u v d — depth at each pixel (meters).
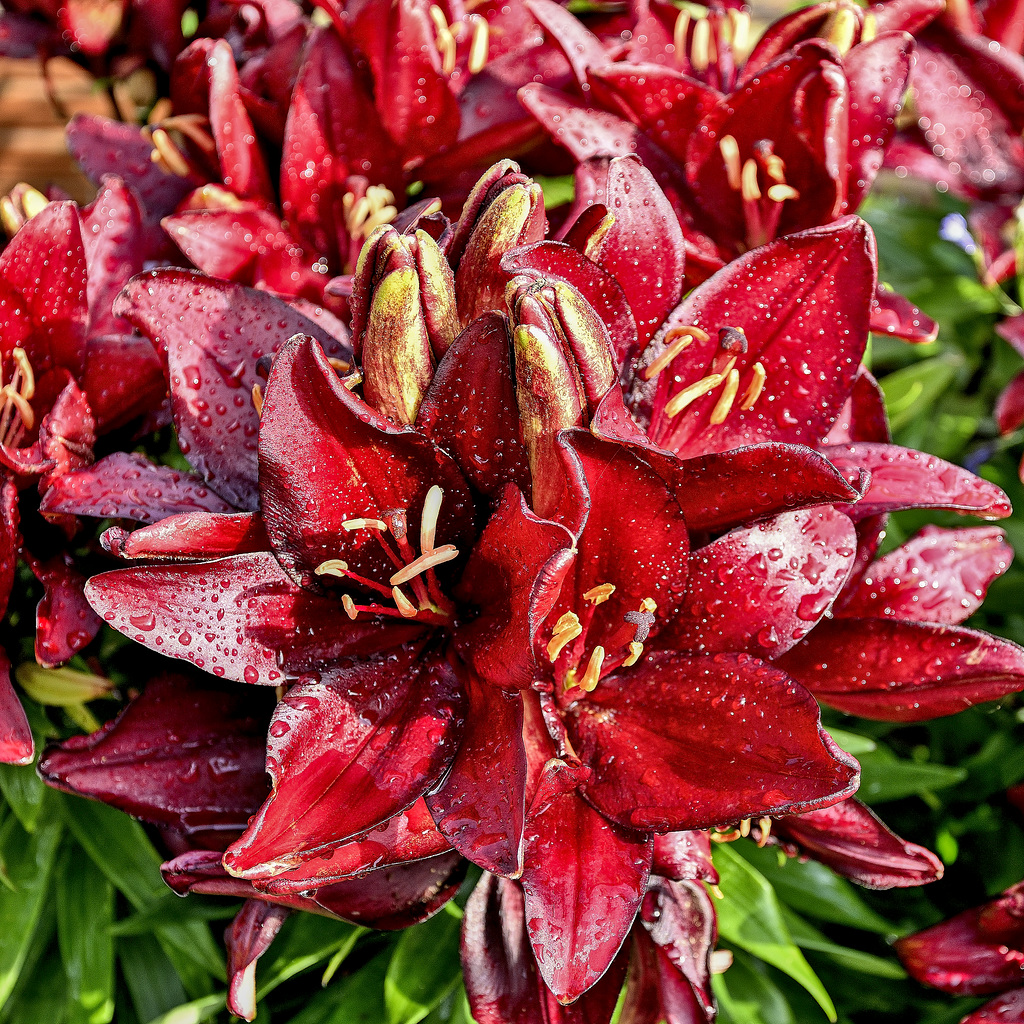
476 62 0.88
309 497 0.73
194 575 0.73
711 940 0.76
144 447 0.88
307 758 0.72
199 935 0.87
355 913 0.77
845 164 0.84
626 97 0.85
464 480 0.74
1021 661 0.77
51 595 0.78
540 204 0.75
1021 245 0.99
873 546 0.81
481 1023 0.76
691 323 0.78
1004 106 0.98
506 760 0.72
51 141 1.52
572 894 0.72
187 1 0.96
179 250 0.89
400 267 0.72
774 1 1.53
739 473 0.72
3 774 0.84
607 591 0.73
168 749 0.78
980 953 0.86
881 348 1.09
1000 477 1.02
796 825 0.80
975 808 0.97
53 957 0.89
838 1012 0.91
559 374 0.71
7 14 0.98
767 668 0.73
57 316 0.81
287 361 0.71
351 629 0.75
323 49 0.86
